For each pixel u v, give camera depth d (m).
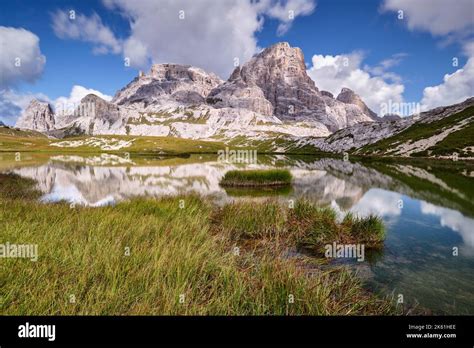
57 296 7.46
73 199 28.19
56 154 127.75
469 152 95.94
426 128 144.00
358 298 9.48
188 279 9.02
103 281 8.16
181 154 153.25
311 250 14.55
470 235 17.66
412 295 10.23
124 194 31.97
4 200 20.34
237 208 19.45
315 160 119.00
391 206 26.44
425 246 15.55
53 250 9.82
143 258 9.87
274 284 8.80
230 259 11.34
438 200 29.30
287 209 20.02
